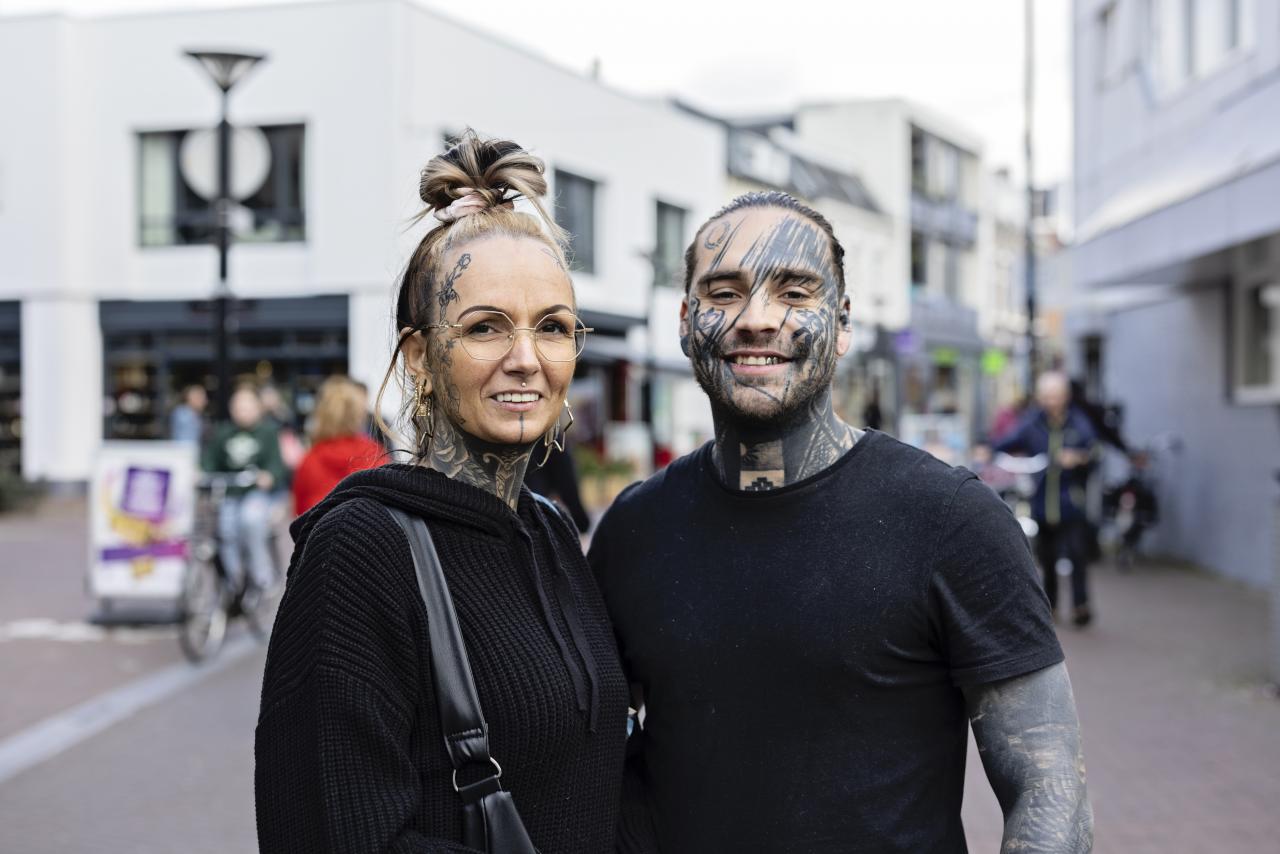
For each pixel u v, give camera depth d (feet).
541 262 5.31
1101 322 49.62
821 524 5.70
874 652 5.49
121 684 23.47
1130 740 18.06
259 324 66.44
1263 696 20.72
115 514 29.27
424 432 5.46
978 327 141.90
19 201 68.44
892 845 5.43
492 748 5.02
